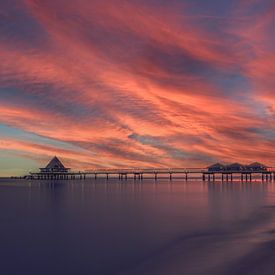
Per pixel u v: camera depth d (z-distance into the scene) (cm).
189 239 2614
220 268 1798
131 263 2014
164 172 17738
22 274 1875
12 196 8062
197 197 7000
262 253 2036
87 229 3183
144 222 3531
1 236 2906
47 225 3475
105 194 8462
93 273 1870
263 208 4691
